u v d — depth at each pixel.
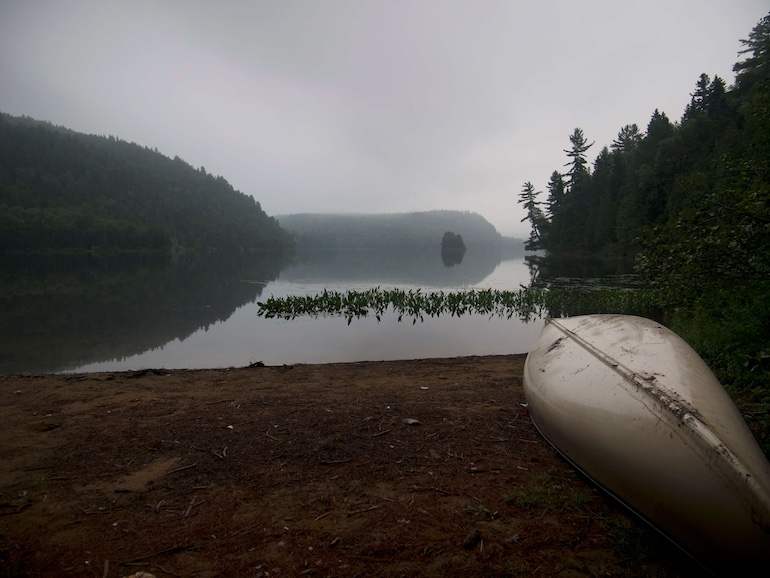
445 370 5.93
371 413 3.97
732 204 3.61
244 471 2.84
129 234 88.50
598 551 2.04
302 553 2.02
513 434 3.48
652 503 2.07
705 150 28.12
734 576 1.79
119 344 8.90
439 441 3.34
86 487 2.64
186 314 12.99
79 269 35.84
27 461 3.00
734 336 4.41
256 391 4.81
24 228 73.50
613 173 49.50
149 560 1.97
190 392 4.78
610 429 2.34
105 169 127.75
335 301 14.47
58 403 4.35
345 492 2.58
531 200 68.81
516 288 21.00
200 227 116.69
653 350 2.78
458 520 2.29
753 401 3.86
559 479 2.72
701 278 4.03
